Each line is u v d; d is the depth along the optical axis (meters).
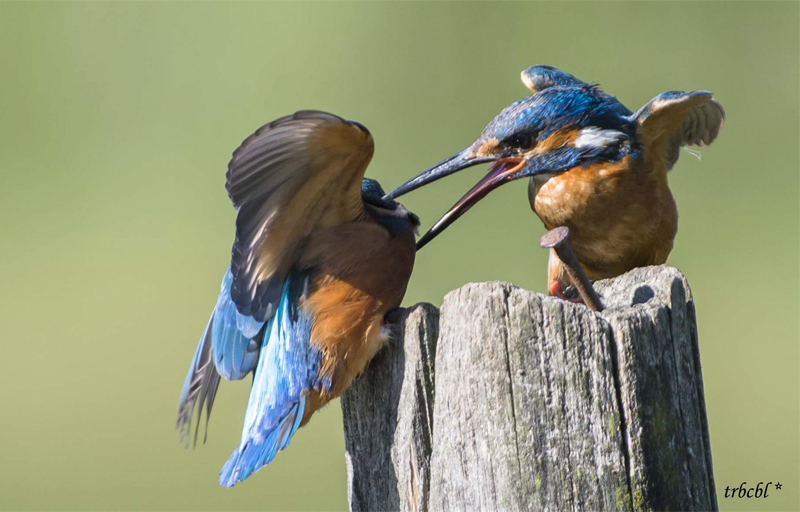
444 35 24.33
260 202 6.95
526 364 5.97
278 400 7.61
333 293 7.49
